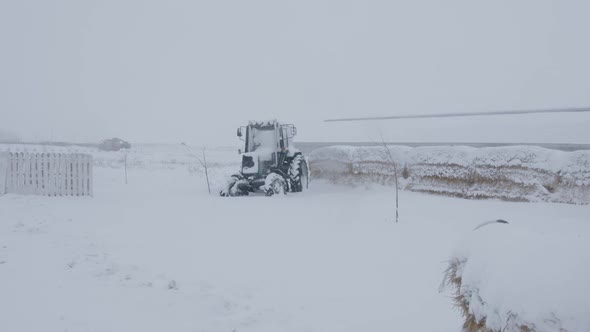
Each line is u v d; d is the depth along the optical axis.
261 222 10.59
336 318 5.08
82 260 6.85
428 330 4.72
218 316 5.06
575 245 2.62
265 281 6.30
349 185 17.28
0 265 6.54
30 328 4.55
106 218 10.74
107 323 4.74
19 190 13.96
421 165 14.85
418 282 6.31
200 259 7.30
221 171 25.30
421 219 10.77
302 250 8.01
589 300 2.25
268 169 17.45
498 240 3.04
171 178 21.92
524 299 2.49
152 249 7.83
